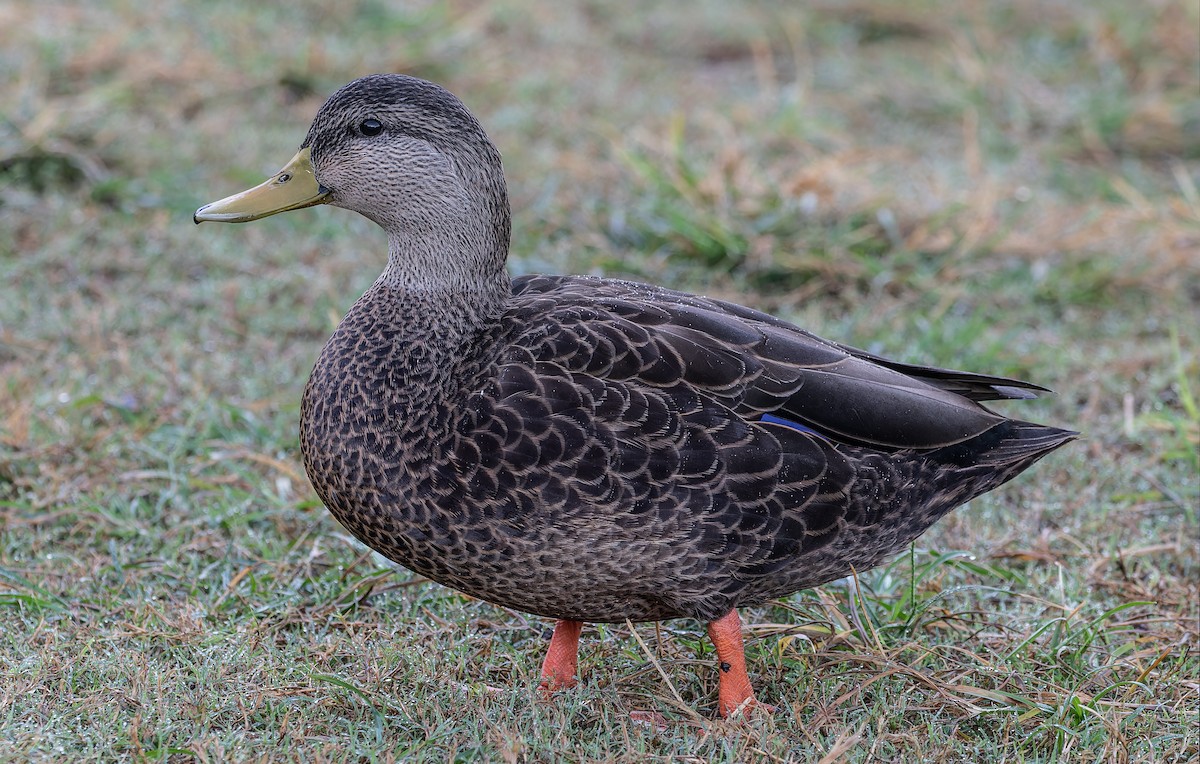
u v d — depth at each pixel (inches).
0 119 533.6
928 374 287.7
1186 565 339.9
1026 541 347.3
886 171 577.0
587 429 250.1
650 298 281.9
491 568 257.3
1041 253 506.6
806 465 256.8
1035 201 556.1
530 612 271.4
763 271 485.7
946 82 671.1
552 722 257.9
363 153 275.0
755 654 291.9
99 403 385.7
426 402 257.1
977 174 570.3
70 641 283.7
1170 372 428.5
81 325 428.1
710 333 267.6
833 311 472.4
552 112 611.8
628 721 263.9
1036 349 444.1
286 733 255.0
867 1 759.1
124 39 619.8
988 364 431.8
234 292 452.8
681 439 251.9
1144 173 603.8
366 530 265.3
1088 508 362.0
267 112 590.6
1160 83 682.8
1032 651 295.4
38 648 281.6
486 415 251.9
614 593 260.7
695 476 252.2
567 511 250.5
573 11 753.0
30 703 259.1
